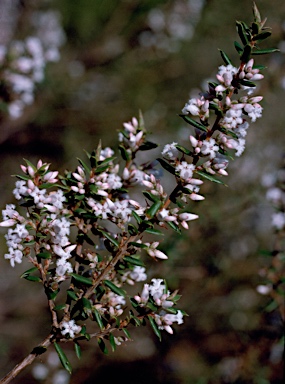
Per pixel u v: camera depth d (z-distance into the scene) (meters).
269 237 5.39
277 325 4.34
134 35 6.84
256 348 4.42
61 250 2.08
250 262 5.19
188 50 6.71
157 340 5.43
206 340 5.23
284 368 4.23
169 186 5.96
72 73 6.66
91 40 6.84
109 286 2.07
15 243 2.10
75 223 2.24
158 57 6.78
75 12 6.62
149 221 2.01
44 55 4.85
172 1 6.67
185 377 5.10
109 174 2.32
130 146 2.47
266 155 5.38
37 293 5.98
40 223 2.12
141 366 5.38
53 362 4.83
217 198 4.77
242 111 2.13
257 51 2.05
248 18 6.29
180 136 6.14
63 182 2.26
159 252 2.07
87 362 5.32
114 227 4.84
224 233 5.04
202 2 6.56
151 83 6.67
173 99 6.60
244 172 5.21
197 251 4.77
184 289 5.04
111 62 6.88
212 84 2.12
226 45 6.57
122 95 6.72
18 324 5.70
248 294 5.11
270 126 5.64
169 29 6.70
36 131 6.33
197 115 2.10
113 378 5.31
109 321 2.13
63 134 6.43
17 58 4.15
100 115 6.56
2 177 6.29
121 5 6.60
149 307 2.04
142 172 2.42
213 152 2.05
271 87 4.59
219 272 4.84
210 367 5.00
